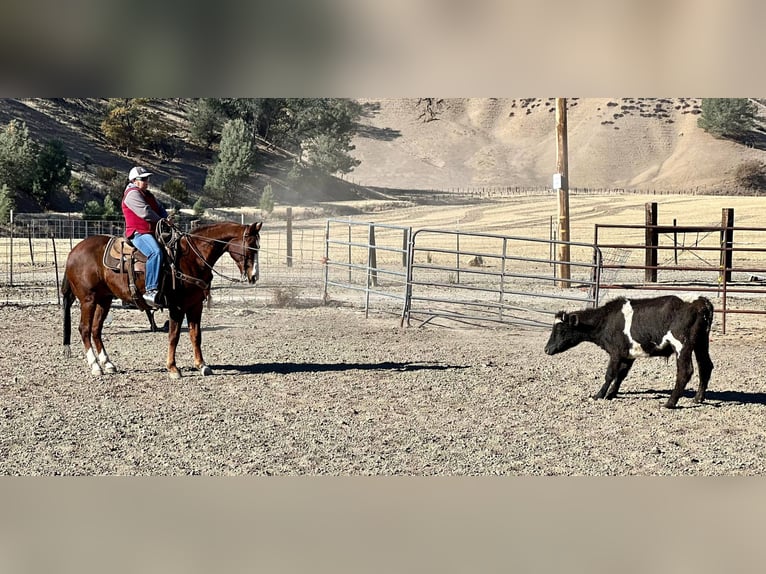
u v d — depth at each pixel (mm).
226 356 14586
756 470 8711
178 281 12430
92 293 12867
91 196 77812
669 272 30047
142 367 13508
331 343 16078
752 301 21969
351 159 117938
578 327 11664
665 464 8859
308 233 57031
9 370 13094
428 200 110875
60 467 8617
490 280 27125
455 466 8719
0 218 50344
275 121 118375
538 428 10156
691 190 172375
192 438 9602
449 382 12656
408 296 18375
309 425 10164
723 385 12617
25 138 74438
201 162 105000
